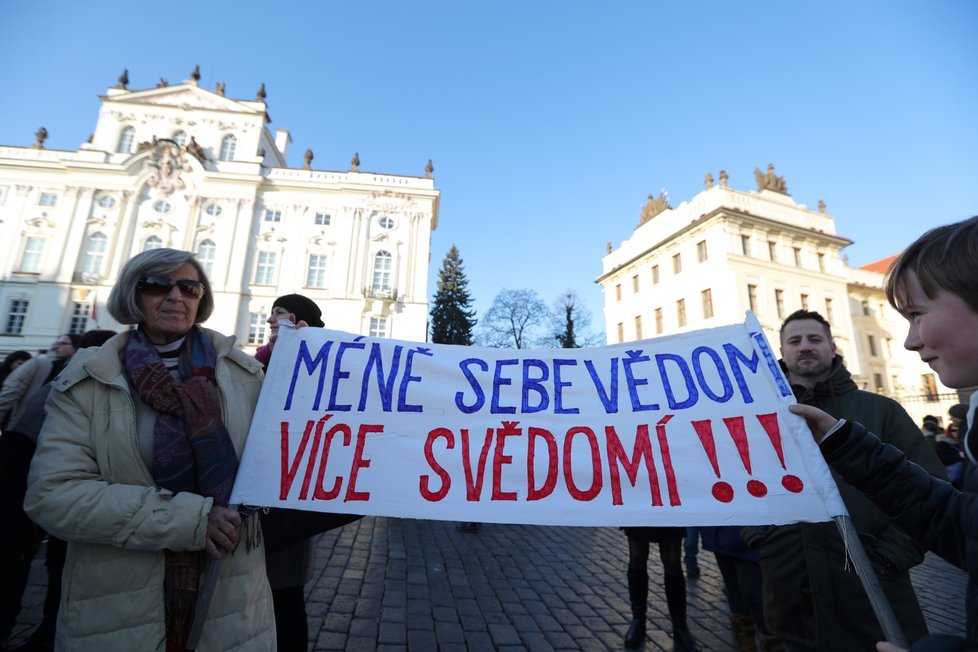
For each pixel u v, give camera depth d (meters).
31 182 29.31
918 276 1.09
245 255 29.19
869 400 2.11
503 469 1.84
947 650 0.88
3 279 27.72
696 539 5.12
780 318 27.50
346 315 28.80
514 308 43.06
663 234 32.44
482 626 3.61
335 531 6.36
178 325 1.72
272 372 1.98
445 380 2.02
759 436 1.76
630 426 1.88
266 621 1.60
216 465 1.54
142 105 31.34
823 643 1.83
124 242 28.56
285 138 37.78
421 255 30.45
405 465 1.84
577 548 6.09
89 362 1.51
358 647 3.19
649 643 3.41
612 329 36.03
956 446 7.16
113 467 1.46
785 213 30.36
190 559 1.46
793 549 2.01
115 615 1.37
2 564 2.61
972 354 1.01
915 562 1.79
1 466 2.66
